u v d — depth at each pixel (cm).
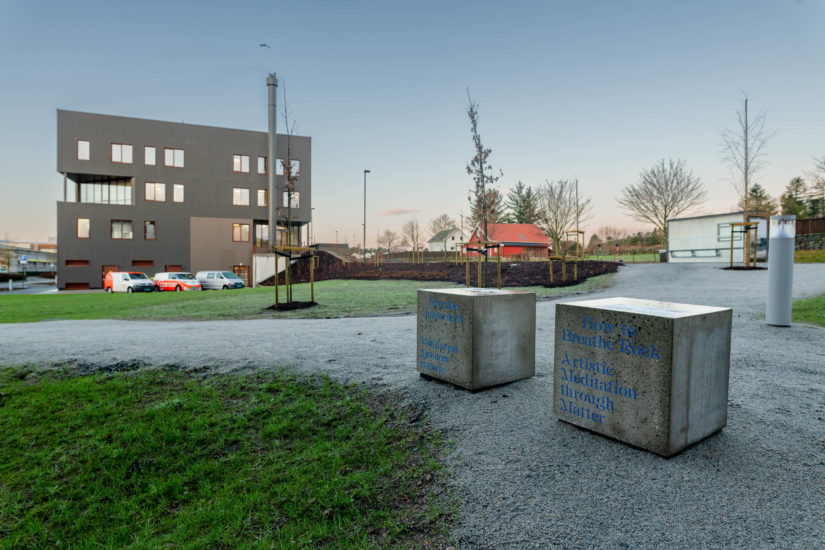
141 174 4319
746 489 311
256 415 506
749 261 2153
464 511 313
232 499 368
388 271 3525
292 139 4809
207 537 321
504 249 5228
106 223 4212
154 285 3275
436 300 554
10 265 7844
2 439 486
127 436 468
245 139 4681
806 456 353
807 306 1073
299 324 1121
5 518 375
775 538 265
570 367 414
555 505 307
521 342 552
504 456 374
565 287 1942
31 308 1808
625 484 322
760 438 382
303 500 351
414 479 363
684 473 330
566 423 423
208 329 1035
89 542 339
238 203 4653
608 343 382
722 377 389
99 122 4191
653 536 271
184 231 4444
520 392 510
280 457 425
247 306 1644
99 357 717
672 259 2741
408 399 512
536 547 271
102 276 4188
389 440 432
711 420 381
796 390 502
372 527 313
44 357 725
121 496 395
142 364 678
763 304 1164
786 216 862
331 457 411
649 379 354
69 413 529
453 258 4834
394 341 828
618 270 2361
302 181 4859
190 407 529
